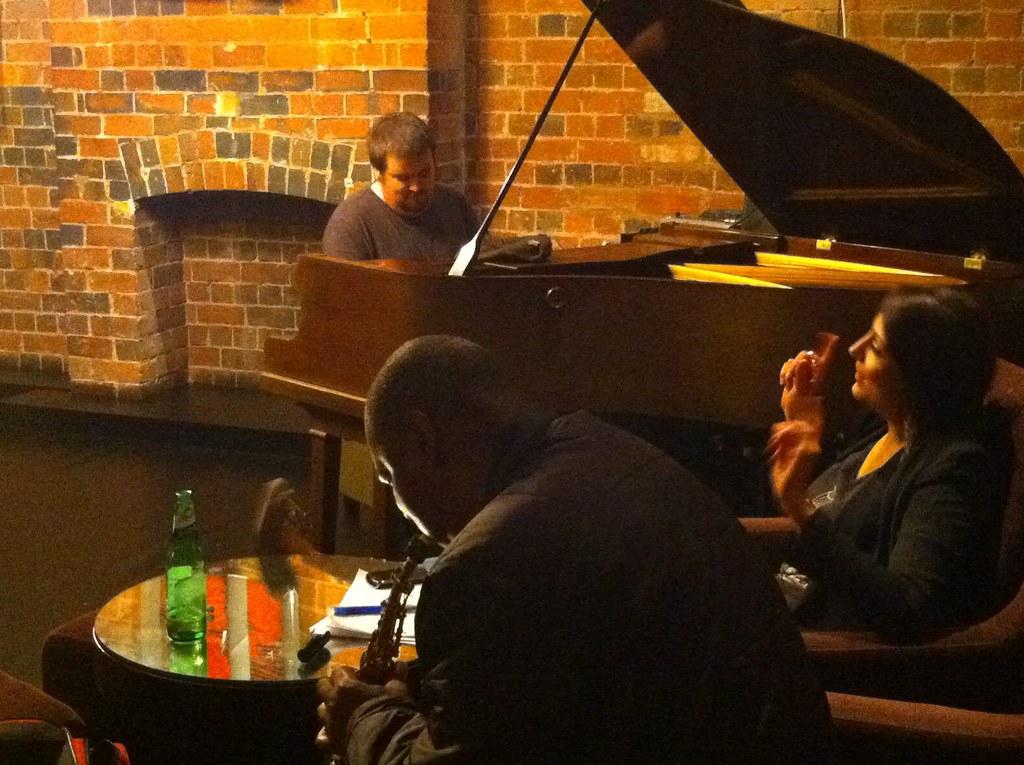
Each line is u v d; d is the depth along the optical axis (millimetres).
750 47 3031
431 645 1503
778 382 3035
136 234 5695
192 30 5395
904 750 1965
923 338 2244
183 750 2410
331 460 3473
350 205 4035
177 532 2482
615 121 5277
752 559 1602
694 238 3795
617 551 1498
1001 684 2129
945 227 3367
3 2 5992
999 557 2180
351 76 5215
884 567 2168
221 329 6027
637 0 3041
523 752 1466
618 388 3119
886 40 4859
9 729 2162
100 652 2445
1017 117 4770
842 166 3312
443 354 1635
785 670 1544
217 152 5469
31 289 6270
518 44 5340
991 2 4715
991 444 2234
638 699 1483
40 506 4852
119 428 5664
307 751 2369
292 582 2688
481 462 1606
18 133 6109
